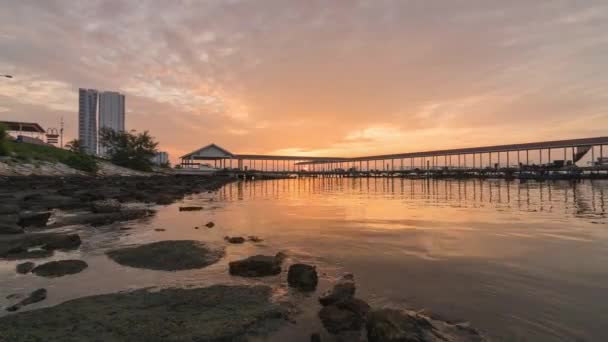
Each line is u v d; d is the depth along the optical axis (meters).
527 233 10.35
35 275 6.41
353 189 43.16
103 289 5.73
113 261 7.41
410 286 5.71
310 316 4.66
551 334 4.05
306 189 44.09
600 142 55.09
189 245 8.54
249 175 86.62
